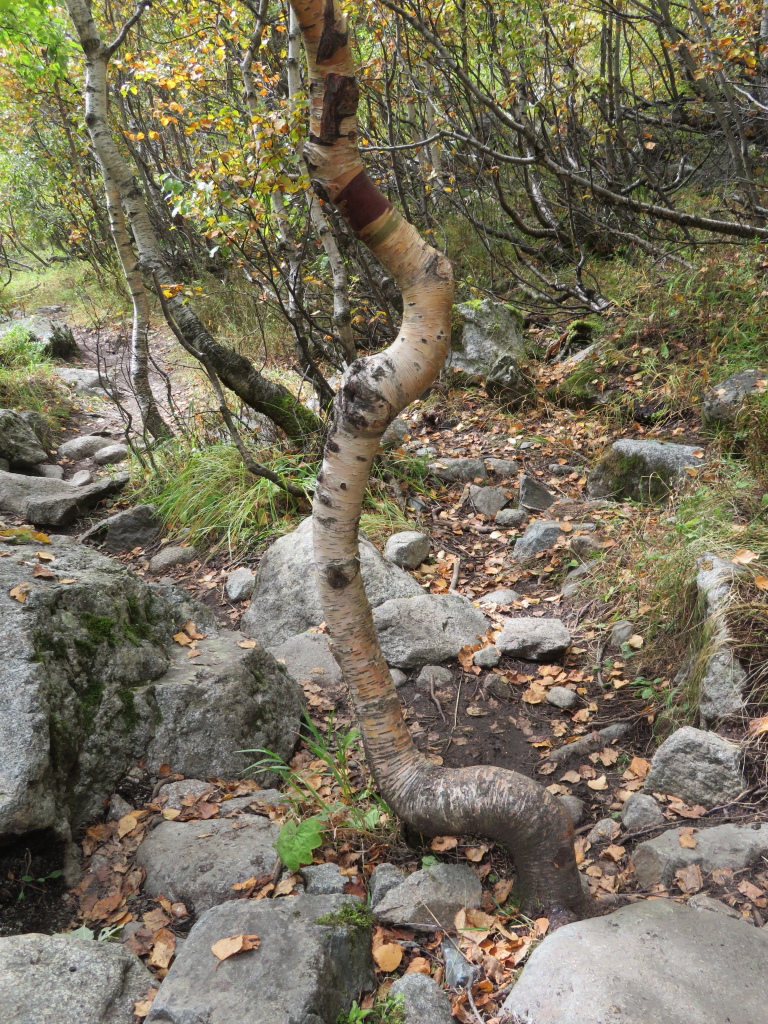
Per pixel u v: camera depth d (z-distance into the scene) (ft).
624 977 5.93
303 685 11.23
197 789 8.82
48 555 9.89
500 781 7.12
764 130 26.32
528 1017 5.91
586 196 22.93
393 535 14.46
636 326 19.98
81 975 6.23
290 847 7.50
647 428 17.62
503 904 7.57
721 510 12.05
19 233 43.45
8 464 18.53
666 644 10.86
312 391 21.04
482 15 19.58
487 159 24.77
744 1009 5.70
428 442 18.52
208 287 29.14
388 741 7.63
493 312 21.59
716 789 8.25
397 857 8.19
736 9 18.10
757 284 18.94
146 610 10.31
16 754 7.42
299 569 13.03
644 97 31.27
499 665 11.51
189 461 16.96
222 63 20.71
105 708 8.77
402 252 6.34
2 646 8.20
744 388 15.62
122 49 24.26
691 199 25.86
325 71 5.72
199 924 6.76
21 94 32.73
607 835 8.34
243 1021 5.78
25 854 7.52
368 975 6.77
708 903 6.98
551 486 16.66
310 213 15.88
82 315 34.14
